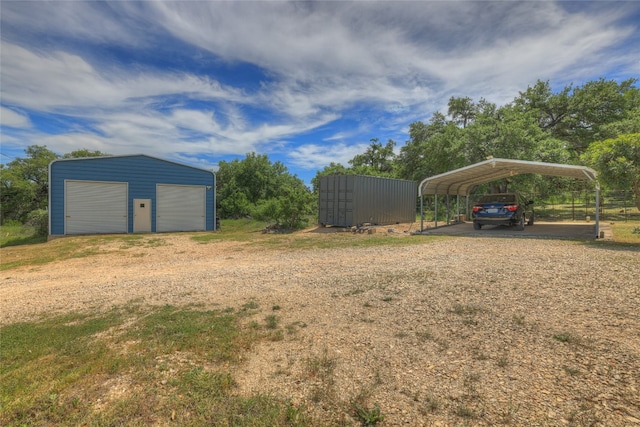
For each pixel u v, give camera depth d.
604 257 7.36
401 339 3.63
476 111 30.97
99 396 2.79
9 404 2.70
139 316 4.83
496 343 3.39
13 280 8.14
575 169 12.03
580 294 4.75
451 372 2.91
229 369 3.17
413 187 22.33
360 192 17.77
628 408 2.30
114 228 18.59
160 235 17.70
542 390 2.57
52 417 2.54
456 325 3.90
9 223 29.95
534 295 4.82
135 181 19.16
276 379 2.96
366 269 7.29
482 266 7.00
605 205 32.09
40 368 3.32
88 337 4.10
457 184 18.73
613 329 3.54
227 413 2.50
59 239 16.25
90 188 17.97
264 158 43.06
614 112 24.72
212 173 21.70
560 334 3.49
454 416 2.35
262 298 5.43
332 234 15.45
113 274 8.32
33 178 36.16
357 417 2.40
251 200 39.94
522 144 21.08
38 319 4.99
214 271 8.02
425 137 32.50
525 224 17.62
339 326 4.09
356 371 3.03
